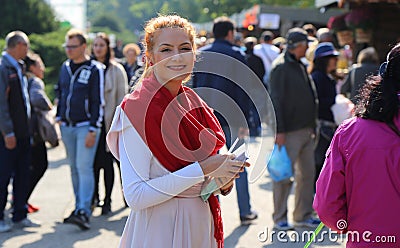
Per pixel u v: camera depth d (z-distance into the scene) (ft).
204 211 9.67
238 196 21.29
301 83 19.81
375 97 9.22
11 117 20.61
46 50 77.41
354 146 9.17
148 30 9.54
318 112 22.17
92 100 20.92
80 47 20.88
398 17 36.27
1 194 20.61
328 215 9.41
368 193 9.05
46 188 27.50
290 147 19.94
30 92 22.72
